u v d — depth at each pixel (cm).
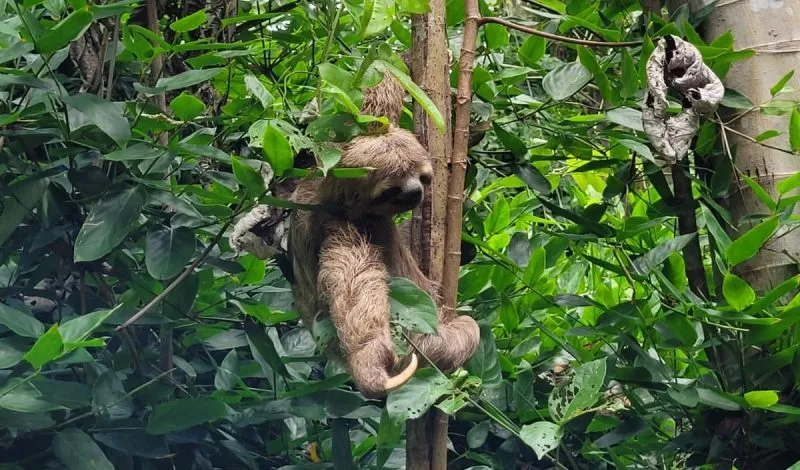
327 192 405
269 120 334
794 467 337
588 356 441
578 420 439
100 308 453
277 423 482
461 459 496
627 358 457
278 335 517
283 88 483
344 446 419
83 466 354
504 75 450
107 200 391
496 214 518
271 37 515
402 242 438
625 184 459
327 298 386
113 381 383
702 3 446
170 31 499
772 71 425
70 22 342
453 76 445
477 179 522
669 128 372
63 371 417
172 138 439
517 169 458
